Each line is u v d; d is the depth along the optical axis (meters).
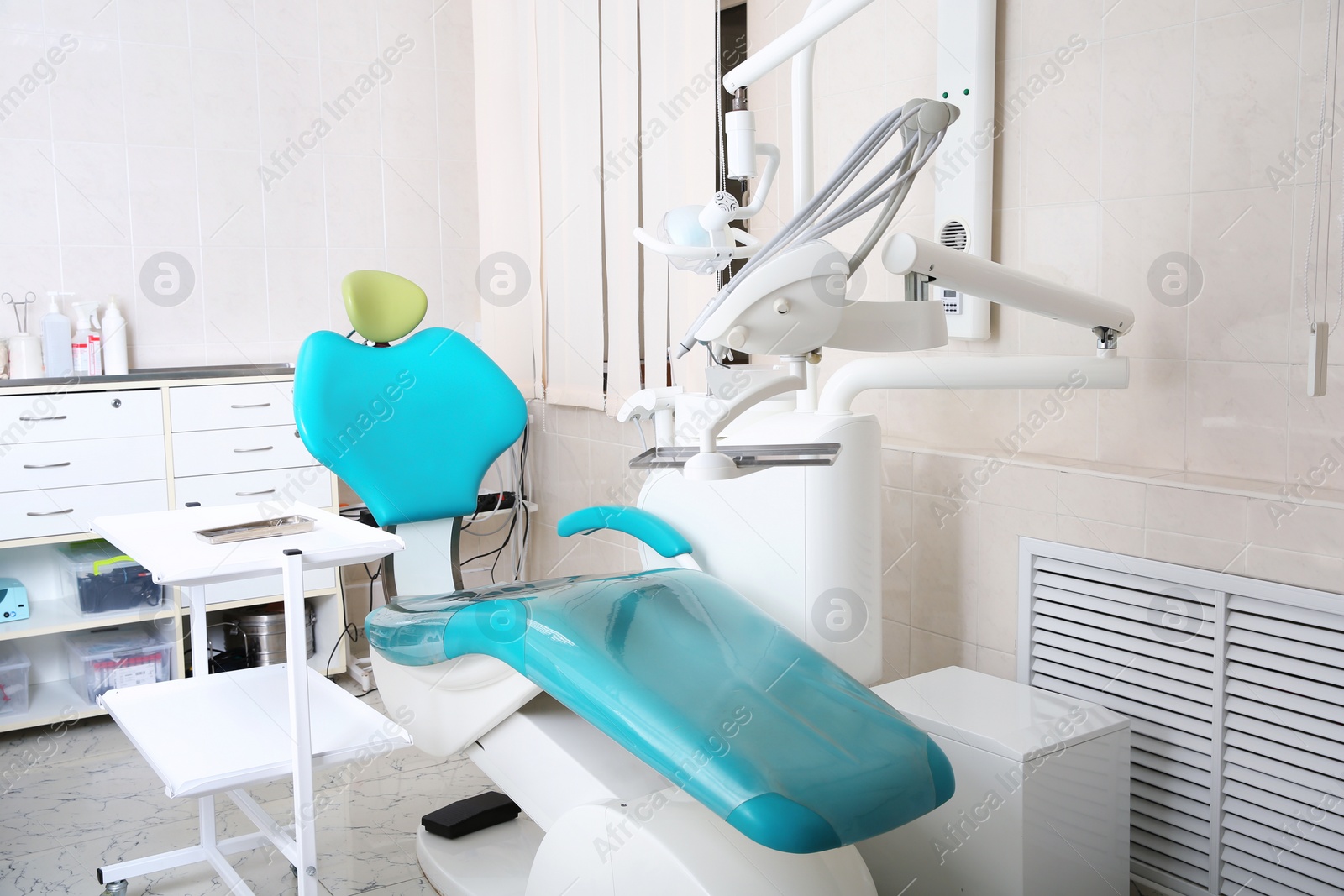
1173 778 1.99
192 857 2.19
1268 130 1.91
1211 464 2.04
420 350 2.34
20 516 2.92
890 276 2.62
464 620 1.85
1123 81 2.12
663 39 2.97
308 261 3.75
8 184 3.23
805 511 2.00
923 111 1.25
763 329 1.32
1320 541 1.74
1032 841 1.78
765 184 1.52
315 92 3.71
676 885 1.50
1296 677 1.80
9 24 3.20
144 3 3.39
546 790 1.86
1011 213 2.36
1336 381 1.84
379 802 2.61
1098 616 2.09
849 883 1.58
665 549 2.21
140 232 3.44
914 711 1.96
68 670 3.33
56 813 2.55
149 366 3.48
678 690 1.55
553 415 3.78
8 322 3.26
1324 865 1.79
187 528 1.96
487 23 3.75
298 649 1.74
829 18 1.32
